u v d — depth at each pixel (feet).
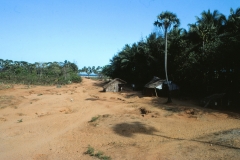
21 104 80.02
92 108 75.20
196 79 98.78
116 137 42.42
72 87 160.15
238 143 34.68
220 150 32.04
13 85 148.46
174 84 105.50
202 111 63.72
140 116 59.52
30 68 249.96
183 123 51.65
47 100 89.51
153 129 47.09
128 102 87.15
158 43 129.18
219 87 90.02
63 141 41.47
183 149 33.73
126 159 30.32
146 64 138.82
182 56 105.70
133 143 38.50
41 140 42.27
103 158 30.96
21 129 50.03
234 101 77.97
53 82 185.26
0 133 46.85
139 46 142.92
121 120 54.65
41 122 56.44
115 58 173.27
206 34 99.60
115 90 129.49
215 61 81.00
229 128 45.98
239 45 68.23
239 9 97.04
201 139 39.06
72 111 72.59
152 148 34.91
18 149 37.32
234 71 78.89
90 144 39.01
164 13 76.28
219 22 105.40
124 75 163.32
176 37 118.21
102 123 52.60
